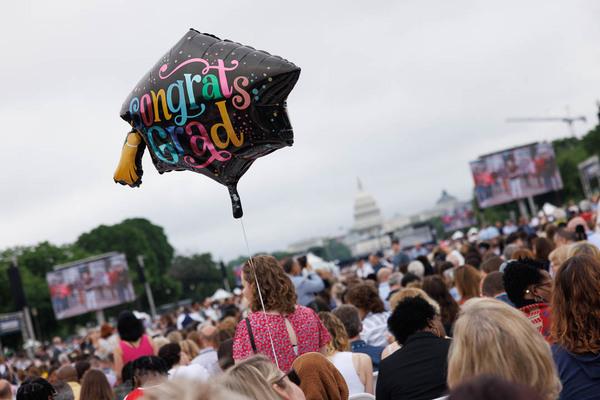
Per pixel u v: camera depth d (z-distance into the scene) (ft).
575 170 420.36
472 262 63.10
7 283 385.29
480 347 15.14
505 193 248.11
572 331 19.81
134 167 25.12
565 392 19.70
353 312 35.68
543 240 48.91
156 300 535.19
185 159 24.22
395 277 57.93
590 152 422.82
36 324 355.97
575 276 19.95
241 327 24.93
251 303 25.49
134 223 563.07
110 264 258.16
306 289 54.54
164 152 24.47
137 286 493.77
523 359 15.01
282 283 25.29
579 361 19.69
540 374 15.03
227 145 23.39
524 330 15.29
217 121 23.15
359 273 105.19
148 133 24.40
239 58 22.85
